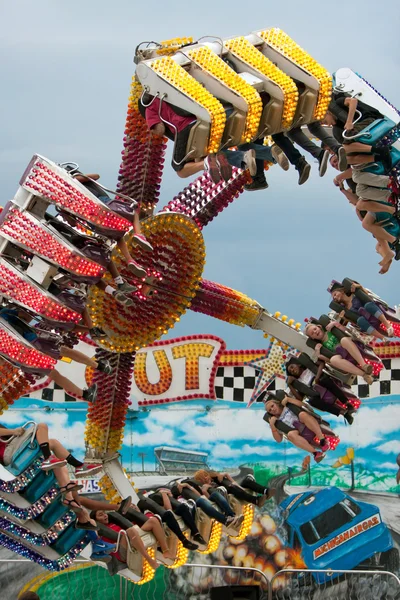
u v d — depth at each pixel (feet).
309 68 55.42
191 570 80.43
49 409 83.92
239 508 71.46
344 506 81.51
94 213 50.01
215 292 67.41
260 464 82.79
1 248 50.44
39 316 51.88
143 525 62.64
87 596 79.97
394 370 82.69
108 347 60.18
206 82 52.70
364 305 68.23
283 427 68.69
